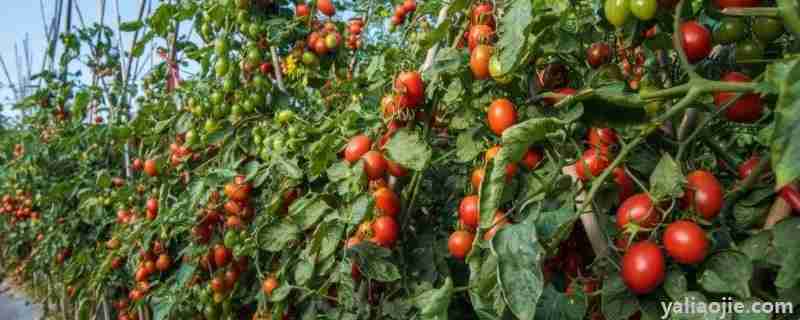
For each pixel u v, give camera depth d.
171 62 2.75
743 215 0.93
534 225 0.84
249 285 2.37
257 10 2.29
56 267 4.35
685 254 0.78
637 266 0.80
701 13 1.13
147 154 2.98
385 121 1.31
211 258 2.25
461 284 1.60
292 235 1.64
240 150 2.27
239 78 2.32
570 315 0.93
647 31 1.03
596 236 0.97
